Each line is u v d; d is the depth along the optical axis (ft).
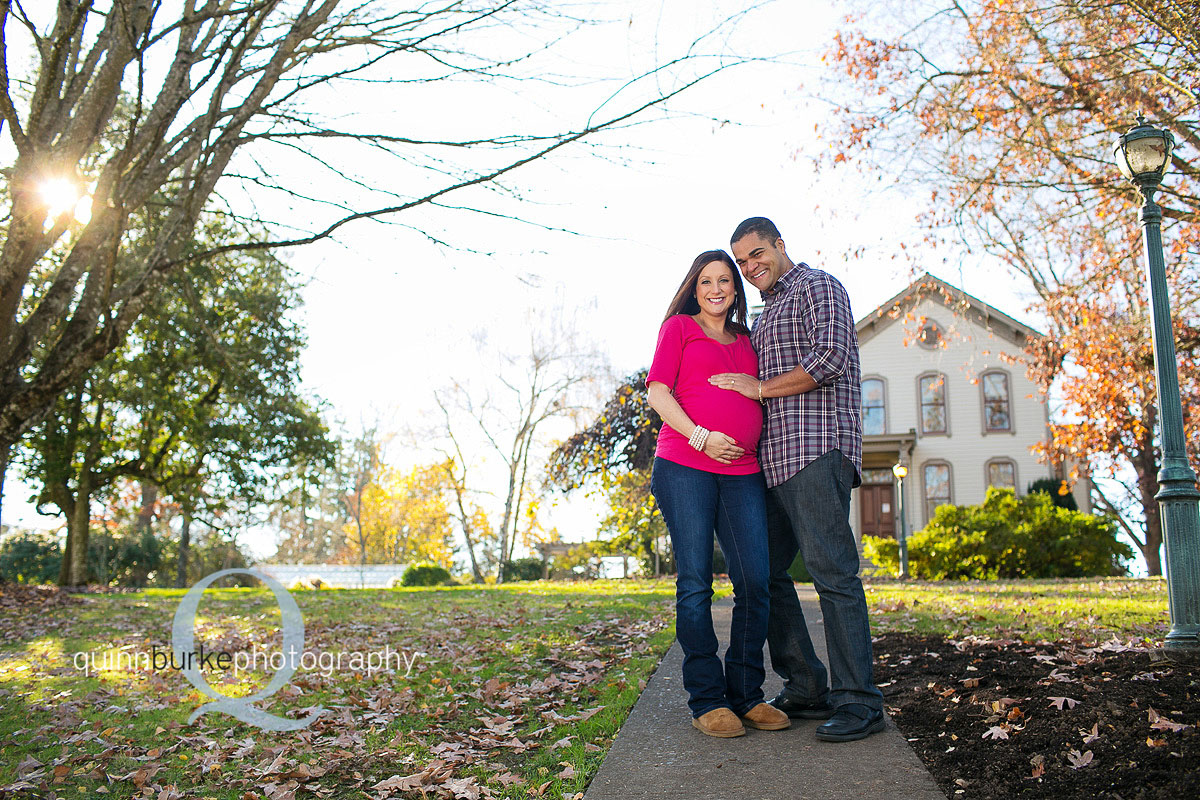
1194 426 40.57
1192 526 13.71
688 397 10.39
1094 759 8.23
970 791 8.06
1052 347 44.47
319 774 10.11
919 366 76.43
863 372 77.71
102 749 11.58
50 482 58.85
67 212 27.71
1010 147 35.40
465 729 12.10
